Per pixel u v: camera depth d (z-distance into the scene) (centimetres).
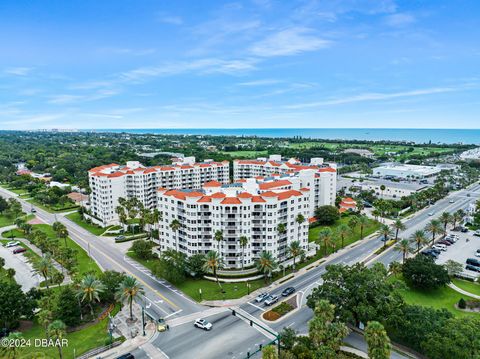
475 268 12288
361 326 8806
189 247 12888
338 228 14500
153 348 8044
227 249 12650
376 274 8912
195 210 12588
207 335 8556
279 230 12550
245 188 14212
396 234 15462
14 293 8862
